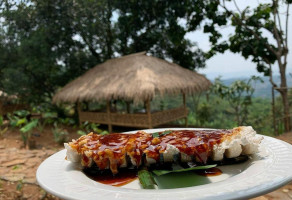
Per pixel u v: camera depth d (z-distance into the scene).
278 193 2.64
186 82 8.34
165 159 1.30
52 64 9.65
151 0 9.52
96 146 1.34
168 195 0.90
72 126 10.16
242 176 1.05
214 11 7.61
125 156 1.31
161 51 12.02
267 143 1.50
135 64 8.52
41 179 1.17
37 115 10.74
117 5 9.52
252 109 10.34
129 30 10.73
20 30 6.52
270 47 7.30
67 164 1.38
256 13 7.31
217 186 0.96
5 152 5.62
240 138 1.34
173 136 1.40
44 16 6.43
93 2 7.98
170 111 8.79
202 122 10.42
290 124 7.24
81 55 10.59
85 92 8.62
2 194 3.30
